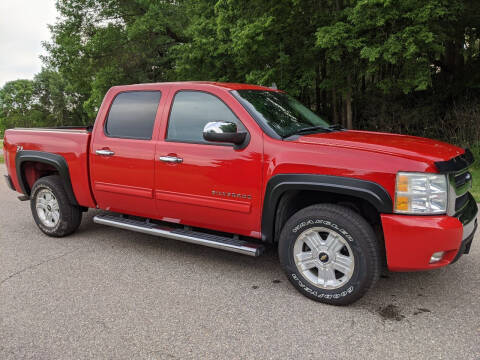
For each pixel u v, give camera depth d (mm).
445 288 3537
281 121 3729
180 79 18109
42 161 4812
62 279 3758
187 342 2723
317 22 13547
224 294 3455
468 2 13453
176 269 4012
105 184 4383
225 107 3676
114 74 22734
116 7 22406
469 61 17219
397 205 2926
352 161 3043
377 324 2949
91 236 5090
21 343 2709
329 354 2582
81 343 2707
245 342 2719
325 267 3246
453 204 3008
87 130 4930
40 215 5086
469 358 2525
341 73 13727
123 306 3229
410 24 11000
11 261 4227
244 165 3471
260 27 12602
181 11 20906
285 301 3326
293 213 3678
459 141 12852
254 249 3512
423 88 11625
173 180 3877
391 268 3041
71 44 22703
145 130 4121
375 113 16141
